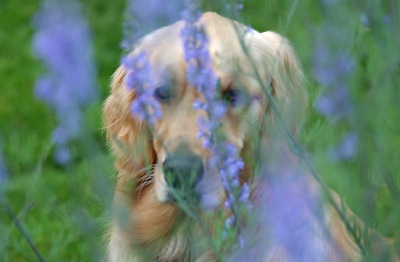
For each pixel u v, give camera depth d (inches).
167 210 194.4
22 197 308.5
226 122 174.6
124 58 151.6
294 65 201.5
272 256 166.6
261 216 152.8
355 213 151.8
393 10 134.7
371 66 141.4
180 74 176.1
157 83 177.8
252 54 187.3
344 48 136.2
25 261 256.1
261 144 167.5
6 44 481.7
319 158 146.3
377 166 130.7
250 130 177.0
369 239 133.7
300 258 141.6
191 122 172.1
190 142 166.4
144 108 143.9
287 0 151.3
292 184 144.9
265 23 160.1
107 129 213.3
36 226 281.4
